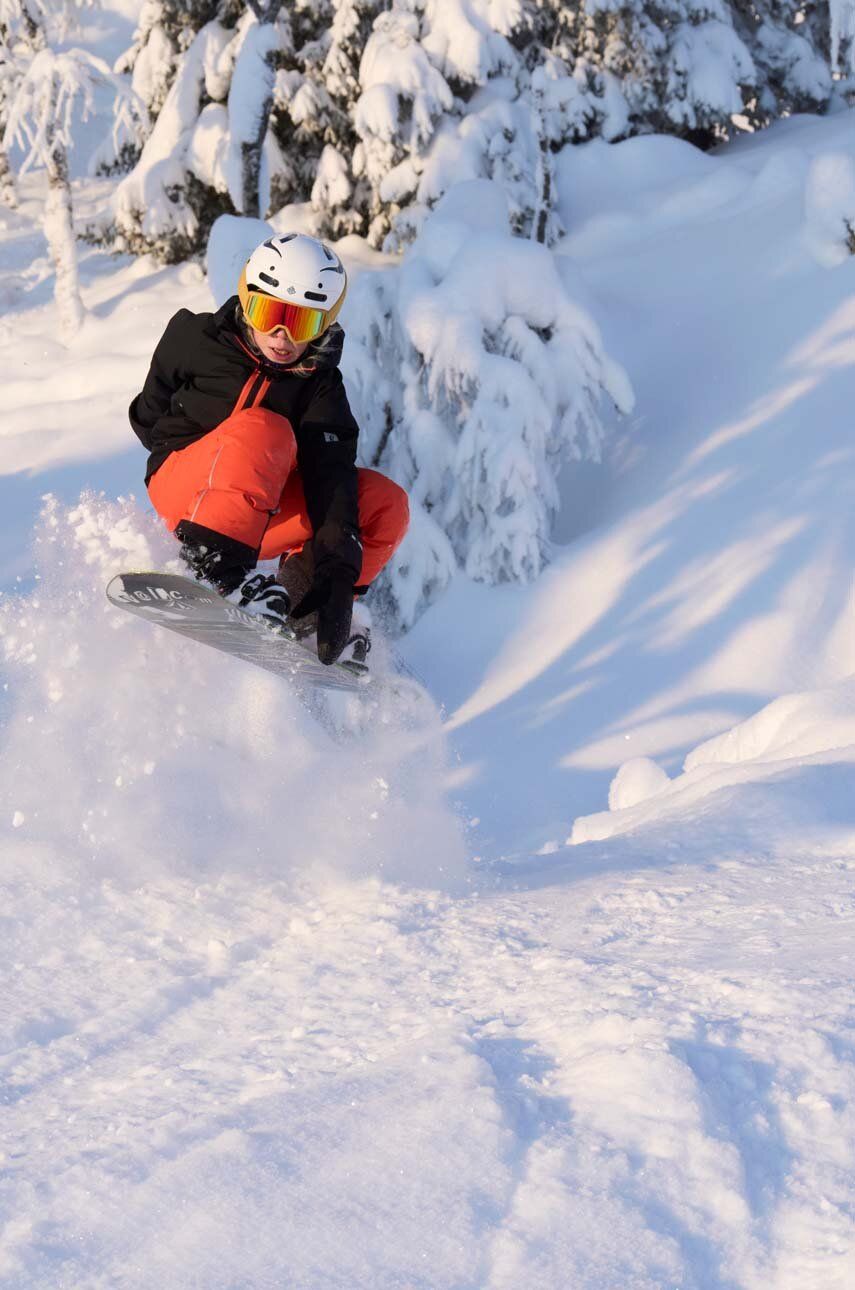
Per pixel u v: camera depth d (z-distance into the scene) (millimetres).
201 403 3461
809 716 5496
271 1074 2135
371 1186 1653
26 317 19562
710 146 18625
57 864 3336
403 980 2615
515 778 9547
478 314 11477
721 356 13453
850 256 13695
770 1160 1676
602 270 15523
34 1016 2467
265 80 16750
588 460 12938
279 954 2893
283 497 3723
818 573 10852
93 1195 1692
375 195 16797
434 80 15836
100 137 26578
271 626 3348
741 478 11961
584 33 16781
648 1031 2023
